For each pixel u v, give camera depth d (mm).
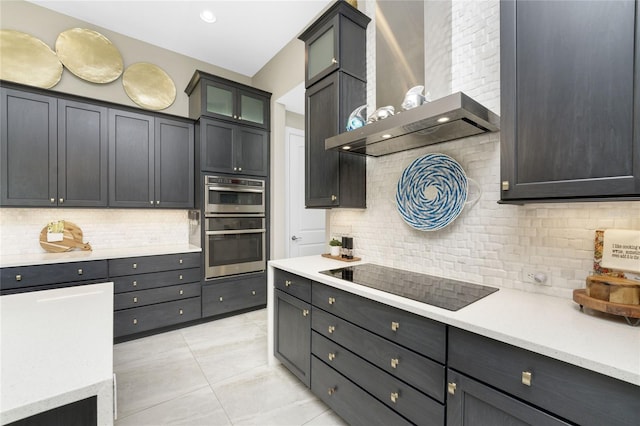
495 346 970
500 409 955
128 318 2711
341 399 1615
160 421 1650
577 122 1017
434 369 1159
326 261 2309
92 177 2717
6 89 2348
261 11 2770
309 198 2352
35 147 2455
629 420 718
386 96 2059
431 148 1835
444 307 1181
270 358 2277
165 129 3135
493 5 1505
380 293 1391
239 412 1742
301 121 4105
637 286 963
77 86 2855
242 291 3400
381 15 2100
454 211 1663
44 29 2689
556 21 1065
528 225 1408
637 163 900
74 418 672
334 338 1674
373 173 2242
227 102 3342
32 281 2295
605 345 830
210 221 3176
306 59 2385
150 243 3305
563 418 824
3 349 838
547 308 1164
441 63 1721
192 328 3031
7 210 2559
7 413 578
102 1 2623
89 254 2682
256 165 3531
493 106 1503
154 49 3307
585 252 1241
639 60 893
